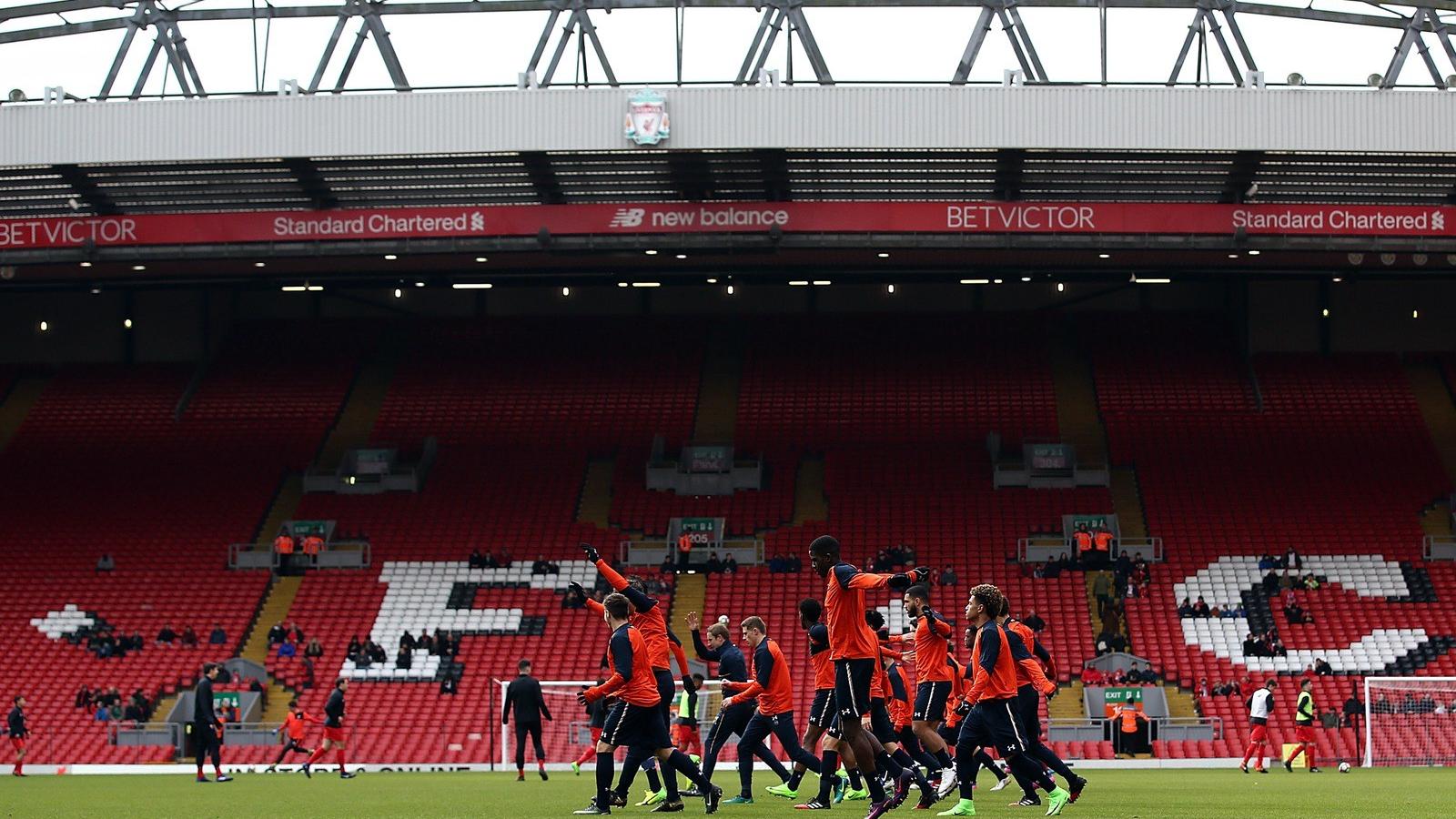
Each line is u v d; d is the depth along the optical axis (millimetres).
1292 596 38094
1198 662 35781
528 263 38594
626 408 47375
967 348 48750
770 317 50188
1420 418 45281
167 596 40438
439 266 38875
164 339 50562
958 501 42781
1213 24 36719
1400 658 35906
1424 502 41781
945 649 15703
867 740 12555
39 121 32906
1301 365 47500
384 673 36812
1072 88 31969
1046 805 15211
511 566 41062
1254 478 43031
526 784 22547
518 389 48375
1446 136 31750
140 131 32719
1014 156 33938
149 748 33719
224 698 35031
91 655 37906
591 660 37281
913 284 49406
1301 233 33031
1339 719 32750
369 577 40938
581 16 36625
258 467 45719
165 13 37531
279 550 41031
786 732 15641
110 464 46031
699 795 17328
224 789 22234
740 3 36281
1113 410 45844
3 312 50844
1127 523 41406
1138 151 32156
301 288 42906
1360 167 34500
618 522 42906
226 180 35969
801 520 42531
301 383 49094
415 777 26469
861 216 33469
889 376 47812
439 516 43500
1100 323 49406
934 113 31891
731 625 37969
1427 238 33406
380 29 36750
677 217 33562
